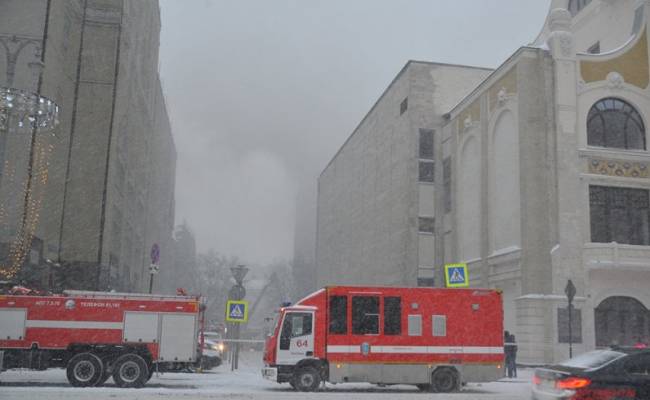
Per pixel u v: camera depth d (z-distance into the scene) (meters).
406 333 18.61
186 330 18.84
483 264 35.00
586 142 30.58
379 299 18.72
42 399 13.71
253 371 27.56
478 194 37.22
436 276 42.88
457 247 39.94
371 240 54.22
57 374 22.25
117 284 42.44
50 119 25.03
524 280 29.84
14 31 30.69
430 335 18.69
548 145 30.42
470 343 18.81
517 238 31.50
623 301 29.80
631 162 30.94
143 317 18.62
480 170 36.72
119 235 43.19
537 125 30.92
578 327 28.55
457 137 40.91
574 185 29.92
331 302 18.58
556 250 29.14
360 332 18.48
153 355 18.53
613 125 31.39
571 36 31.25
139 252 57.88
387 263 48.47
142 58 51.62
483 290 19.19
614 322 29.56
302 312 18.50
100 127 36.53
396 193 46.81
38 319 18.09
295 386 18.19
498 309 19.17
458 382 18.56
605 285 29.44
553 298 28.64
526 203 30.12
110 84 36.97
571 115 30.48
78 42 36.84
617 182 30.50
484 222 35.22
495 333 19.00
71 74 36.41
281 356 18.25
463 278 28.48
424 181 44.09
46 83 30.84
